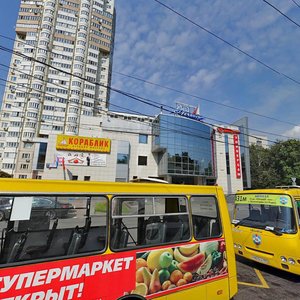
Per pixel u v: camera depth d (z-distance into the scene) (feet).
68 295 8.82
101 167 111.34
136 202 11.48
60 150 107.34
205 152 151.23
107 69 254.47
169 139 140.46
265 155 195.72
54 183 9.65
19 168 193.26
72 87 224.74
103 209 10.45
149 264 10.93
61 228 9.58
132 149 141.59
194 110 155.94
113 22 285.84
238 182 160.97
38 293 8.34
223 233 14.28
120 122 142.61
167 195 12.57
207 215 13.98
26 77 213.87
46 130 209.77
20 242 8.83
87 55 239.91
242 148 168.66
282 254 18.53
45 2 235.61
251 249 21.20
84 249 9.71
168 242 11.89
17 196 8.90
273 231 19.47
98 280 9.51
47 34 226.17
